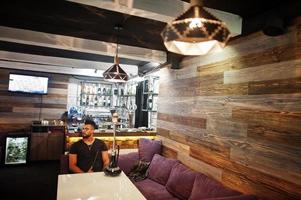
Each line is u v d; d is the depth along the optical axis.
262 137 2.37
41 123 6.53
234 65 2.80
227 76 2.90
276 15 2.13
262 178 2.35
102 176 2.65
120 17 2.77
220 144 2.96
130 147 4.85
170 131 4.21
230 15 2.55
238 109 2.70
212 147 3.10
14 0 2.39
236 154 2.69
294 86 2.09
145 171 3.86
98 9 2.57
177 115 4.02
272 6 2.25
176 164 3.45
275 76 2.28
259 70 2.46
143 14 2.30
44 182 4.67
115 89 8.41
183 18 1.39
